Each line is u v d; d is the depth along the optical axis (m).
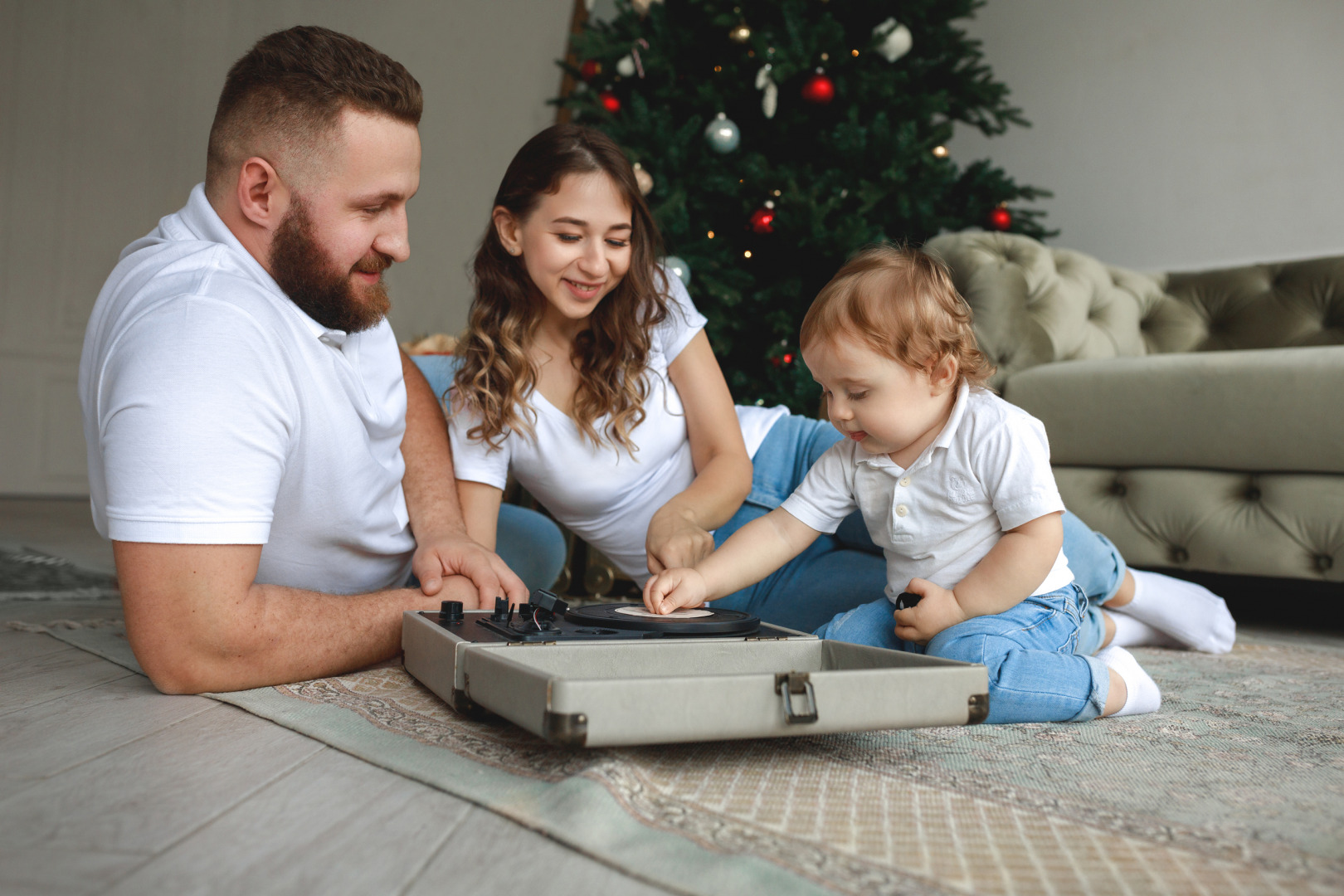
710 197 2.66
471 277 1.27
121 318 0.85
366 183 0.88
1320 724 0.88
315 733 0.72
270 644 0.85
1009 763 0.72
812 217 2.45
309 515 0.96
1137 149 3.21
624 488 1.32
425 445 1.19
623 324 1.24
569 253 1.13
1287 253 2.90
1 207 4.21
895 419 0.98
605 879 0.48
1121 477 1.91
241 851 0.50
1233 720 0.90
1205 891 0.47
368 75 0.88
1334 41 2.82
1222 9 3.03
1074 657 0.90
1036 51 3.45
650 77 2.72
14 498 4.16
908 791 0.63
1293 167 2.88
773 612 1.25
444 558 1.04
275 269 0.90
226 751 0.69
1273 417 1.68
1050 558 0.95
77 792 0.59
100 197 4.38
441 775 0.63
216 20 4.54
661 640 0.77
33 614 1.38
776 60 2.50
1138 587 1.33
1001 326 2.13
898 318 0.94
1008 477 0.95
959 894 0.46
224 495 0.80
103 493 0.88
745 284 2.60
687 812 0.57
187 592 0.80
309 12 4.64
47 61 4.29
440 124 4.88
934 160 2.60
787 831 0.55
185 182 4.53
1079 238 3.34
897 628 0.97
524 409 1.23
